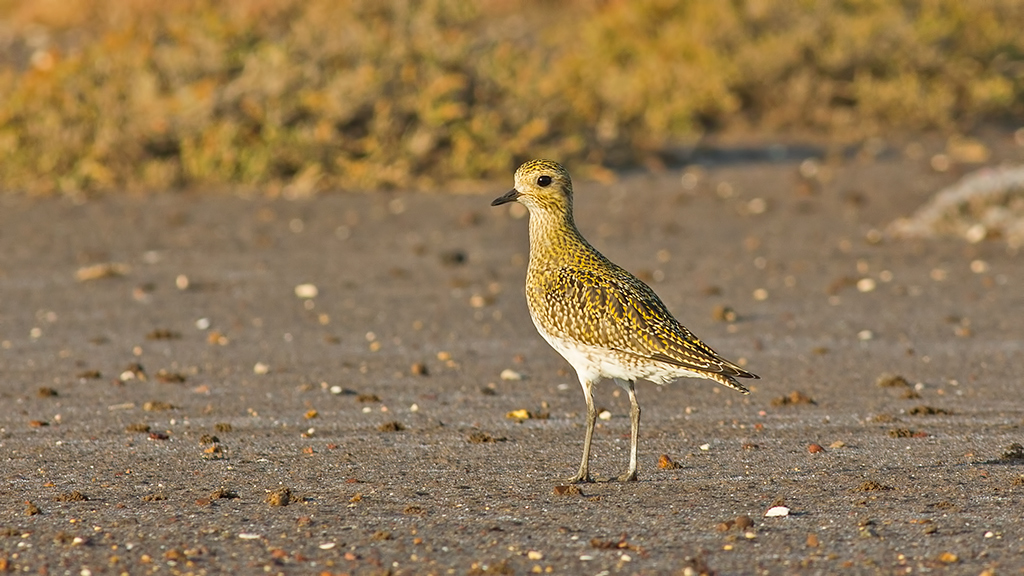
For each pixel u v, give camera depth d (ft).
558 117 80.64
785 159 80.59
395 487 29.76
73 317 48.98
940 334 46.26
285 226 64.90
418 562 24.52
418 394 39.47
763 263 57.62
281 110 75.10
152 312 49.83
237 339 46.24
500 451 33.30
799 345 45.14
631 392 30.53
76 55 81.10
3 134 74.13
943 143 84.94
